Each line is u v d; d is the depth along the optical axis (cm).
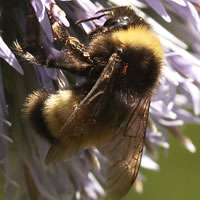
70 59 14
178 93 17
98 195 16
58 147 13
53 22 14
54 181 15
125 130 14
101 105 14
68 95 14
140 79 14
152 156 16
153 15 15
